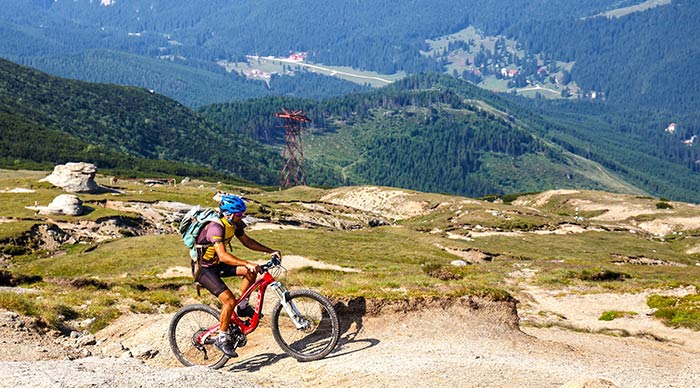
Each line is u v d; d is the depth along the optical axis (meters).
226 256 12.60
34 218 97.25
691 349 25.44
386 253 91.44
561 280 49.53
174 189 149.75
